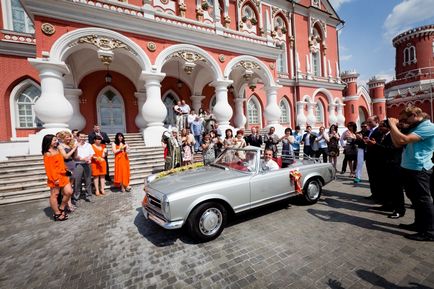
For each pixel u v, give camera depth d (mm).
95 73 13484
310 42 21891
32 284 2664
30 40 12039
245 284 2492
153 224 4297
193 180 3889
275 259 2947
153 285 2549
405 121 3494
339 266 2742
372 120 5559
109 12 8938
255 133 9164
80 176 5875
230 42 12164
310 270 2689
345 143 7859
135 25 9625
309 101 21094
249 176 4070
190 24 11320
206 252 3199
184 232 3879
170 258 3090
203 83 16531
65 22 8320
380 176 4770
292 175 4570
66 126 8320
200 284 2527
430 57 34656
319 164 5219
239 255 3080
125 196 6227
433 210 3250
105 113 13969
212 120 10828
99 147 6434
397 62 38594
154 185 3926
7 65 11422
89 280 2697
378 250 3064
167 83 15859
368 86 32438
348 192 5867
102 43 8938
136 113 14867
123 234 3902
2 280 2754
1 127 11320
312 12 21922
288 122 20703
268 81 13711
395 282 2438
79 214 4941
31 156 7504
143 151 9258
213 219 3572
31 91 12188
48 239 3820
